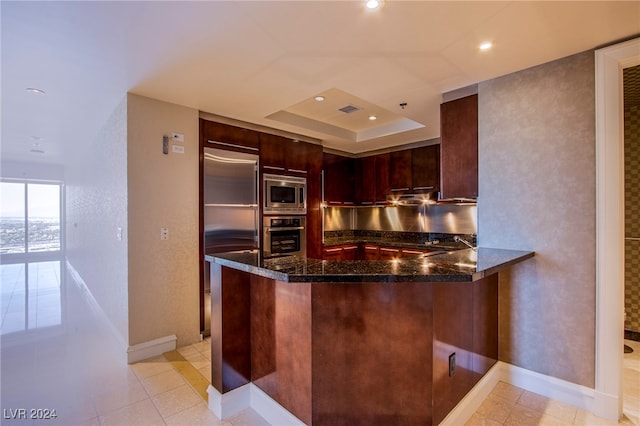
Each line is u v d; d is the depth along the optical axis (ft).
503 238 7.64
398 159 15.48
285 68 7.25
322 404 5.30
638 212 9.82
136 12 5.15
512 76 7.51
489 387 7.09
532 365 7.20
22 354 9.09
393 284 5.23
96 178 13.34
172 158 9.51
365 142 14.79
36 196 27.73
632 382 7.35
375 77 7.73
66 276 20.58
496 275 7.61
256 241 11.82
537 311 7.13
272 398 6.11
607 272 6.20
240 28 5.67
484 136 7.96
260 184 11.99
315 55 6.66
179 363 8.55
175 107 9.59
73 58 6.74
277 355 5.97
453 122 8.64
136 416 6.29
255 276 6.50
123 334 8.98
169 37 5.95
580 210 6.57
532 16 5.31
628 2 4.92
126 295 8.70
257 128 11.89
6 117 11.10
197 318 10.04
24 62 6.89
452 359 5.72
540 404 6.68
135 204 8.77
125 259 8.79
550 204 6.95
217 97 9.05
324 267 5.15
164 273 9.33
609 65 6.18
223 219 10.82
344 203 16.88
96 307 13.08
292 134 13.17
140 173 8.87
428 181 14.29
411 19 5.40
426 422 5.19
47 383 7.52
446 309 5.54
